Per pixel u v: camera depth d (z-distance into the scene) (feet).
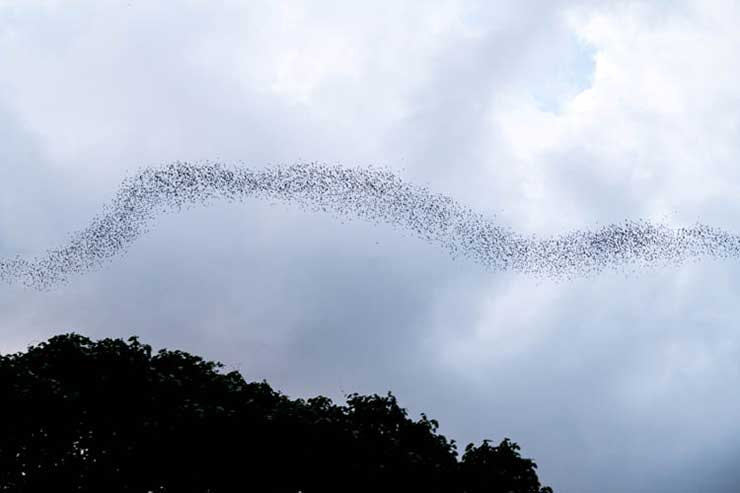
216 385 95.91
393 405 100.58
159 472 89.15
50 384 86.99
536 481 96.58
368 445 93.66
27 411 85.56
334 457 91.61
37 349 94.58
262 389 97.30
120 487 88.38
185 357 99.50
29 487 85.97
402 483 91.97
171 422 88.69
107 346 94.48
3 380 85.92
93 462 88.38
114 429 89.30
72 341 94.63
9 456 85.76
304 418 93.04
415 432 98.78
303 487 91.86
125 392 91.04
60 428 87.25
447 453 97.86
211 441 89.51
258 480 90.79
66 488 86.84
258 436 90.84
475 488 94.63
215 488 90.58
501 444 99.09
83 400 89.20
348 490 91.30
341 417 98.07
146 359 95.66
